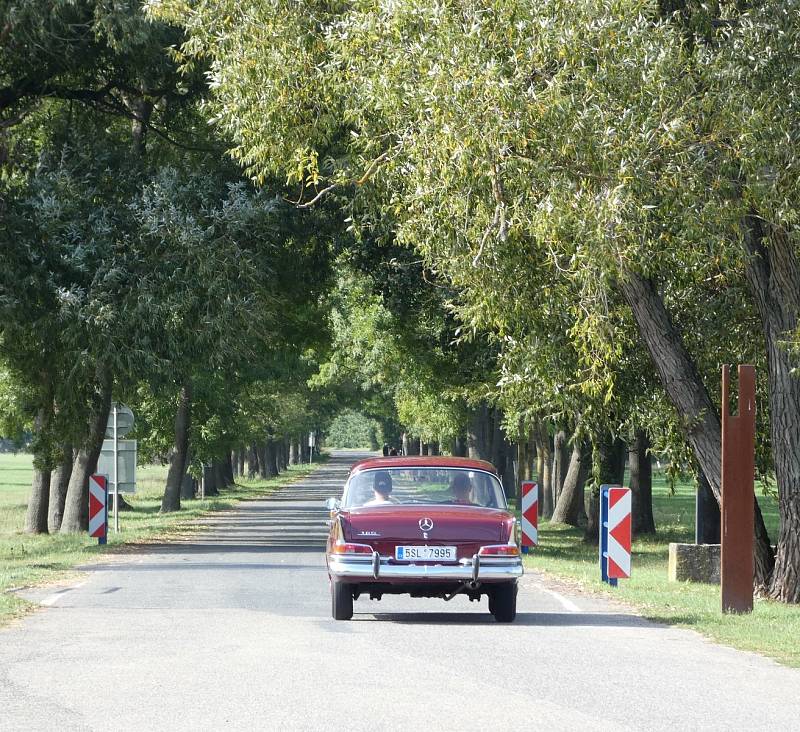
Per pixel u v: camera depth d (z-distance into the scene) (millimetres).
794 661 22969
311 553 59125
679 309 45312
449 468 31656
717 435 40750
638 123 33344
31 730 16391
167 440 122625
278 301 65812
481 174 33844
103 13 56656
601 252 32312
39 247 61812
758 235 39250
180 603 34062
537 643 25500
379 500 31250
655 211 34281
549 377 42500
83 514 79062
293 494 160750
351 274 97000
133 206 63781
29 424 98062
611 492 39250
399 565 29234
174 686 19797
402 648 24422
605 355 36656
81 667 21766
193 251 61375
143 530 80562
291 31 43531
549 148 33031
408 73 36281
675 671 21781
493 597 29984
